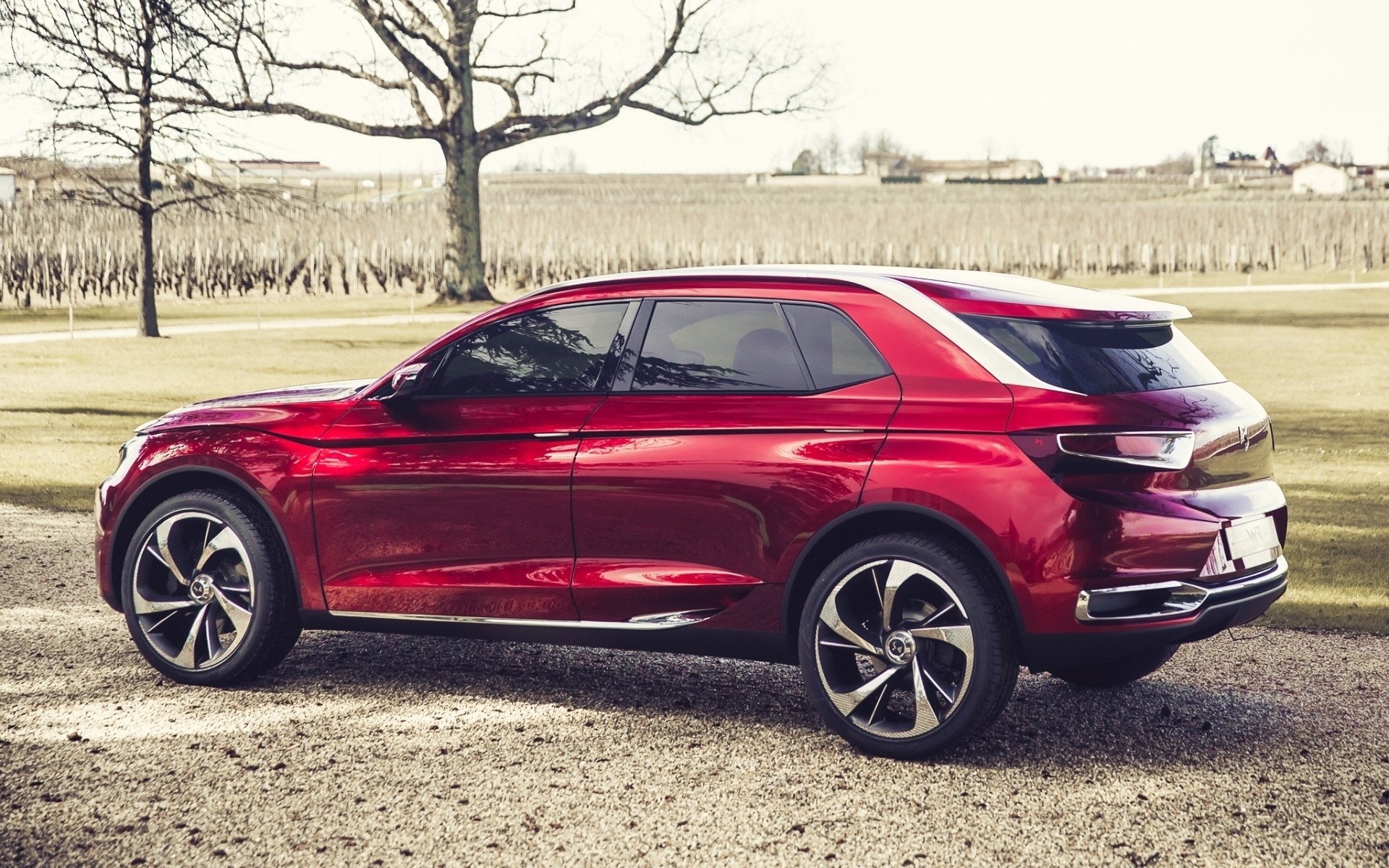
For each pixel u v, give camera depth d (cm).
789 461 446
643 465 467
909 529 445
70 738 461
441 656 589
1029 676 566
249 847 364
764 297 468
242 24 1024
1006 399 423
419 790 411
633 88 4041
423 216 5578
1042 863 354
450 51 3956
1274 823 384
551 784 417
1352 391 2198
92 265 4703
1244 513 440
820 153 17538
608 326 491
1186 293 5006
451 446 499
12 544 875
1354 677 560
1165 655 526
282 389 576
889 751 441
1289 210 6669
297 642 617
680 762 441
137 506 554
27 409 1834
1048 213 6825
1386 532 950
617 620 478
